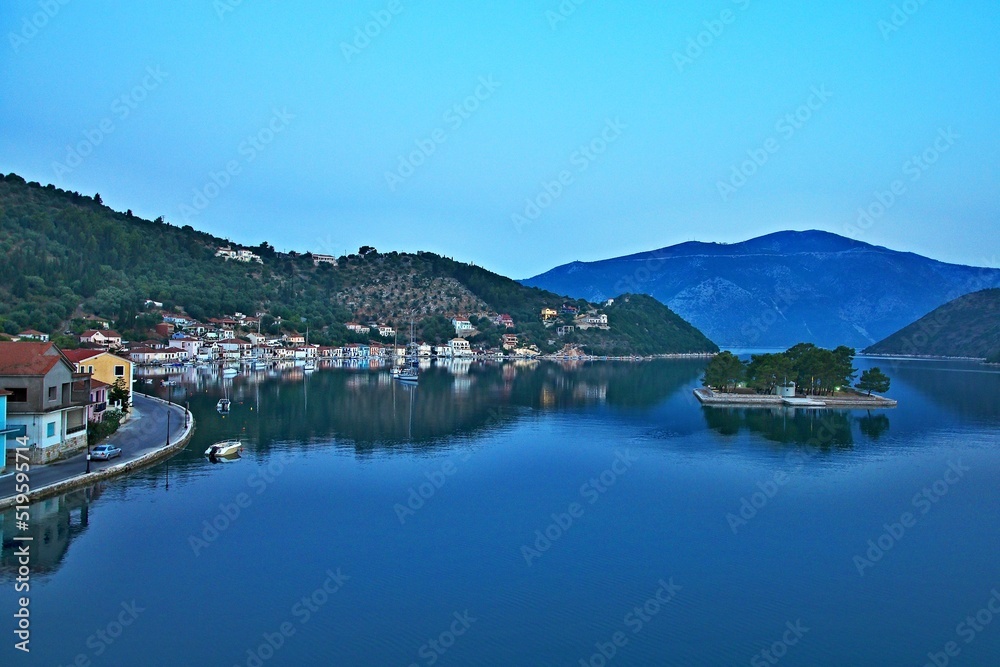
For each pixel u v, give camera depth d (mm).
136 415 119312
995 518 69062
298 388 192875
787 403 174250
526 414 147625
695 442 112500
